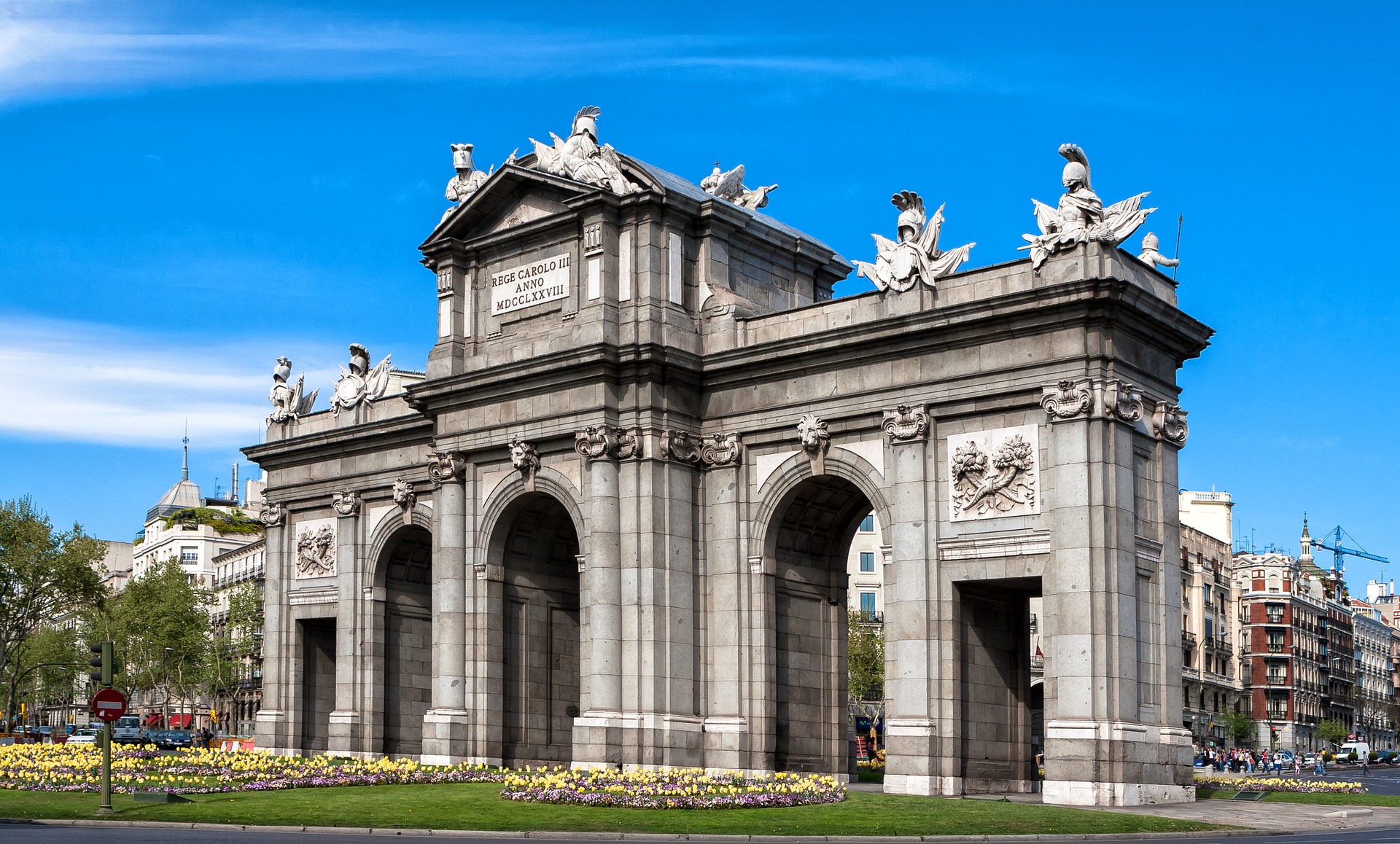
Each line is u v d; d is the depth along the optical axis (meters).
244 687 159.75
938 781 50.81
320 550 74.25
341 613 71.94
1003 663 54.19
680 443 57.59
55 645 166.00
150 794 45.44
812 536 59.75
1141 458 50.81
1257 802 50.47
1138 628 49.06
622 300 58.34
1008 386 50.50
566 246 60.47
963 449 51.81
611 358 57.03
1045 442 49.94
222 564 184.50
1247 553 194.50
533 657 62.81
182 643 137.62
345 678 71.19
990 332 50.84
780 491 56.59
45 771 53.22
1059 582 48.47
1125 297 48.59
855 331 53.59
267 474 77.19
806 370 55.84
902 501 52.56
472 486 62.12
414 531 71.00
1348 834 38.44
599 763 55.19
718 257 59.91
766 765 55.66
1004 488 50.69
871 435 54.31
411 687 72.56
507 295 62.56
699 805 41.84
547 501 61.94
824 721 59.38
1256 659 184.75
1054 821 40.03
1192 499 175.62
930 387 52.47
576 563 65.38
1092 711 47.41
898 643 52.22
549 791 44.59
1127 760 47.09
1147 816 41.91
